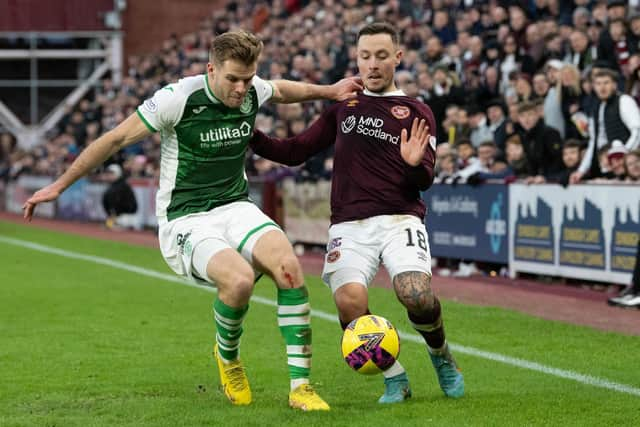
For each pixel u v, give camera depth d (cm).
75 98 6438
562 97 2262
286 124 3078
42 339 1491
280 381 1189
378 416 994
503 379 1188
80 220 4569
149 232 3888
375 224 1059
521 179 2192
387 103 1082
